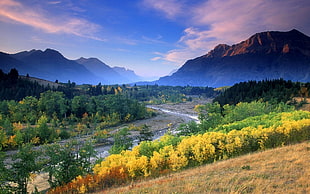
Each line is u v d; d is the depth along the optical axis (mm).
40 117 107500
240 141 31625
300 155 21328
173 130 109125
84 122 115875
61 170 35344
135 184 22797
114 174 28391
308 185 13547
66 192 27516
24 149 35812
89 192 25656
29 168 33188
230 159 27047
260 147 31688
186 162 28984
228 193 13641
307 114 53094
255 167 19672
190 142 32406
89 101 143000
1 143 67438
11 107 108062
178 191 15539
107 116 126000
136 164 28906
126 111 134375
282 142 31203
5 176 30672
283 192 12922
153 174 28172
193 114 166875
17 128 85375
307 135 32750
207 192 14203
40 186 42688
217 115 85625
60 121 114312
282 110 89188
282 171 17109
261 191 13258
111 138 91188
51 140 82062
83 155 44375
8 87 164375
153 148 37719
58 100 124625
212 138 33219
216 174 19531
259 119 61000
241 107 87188
